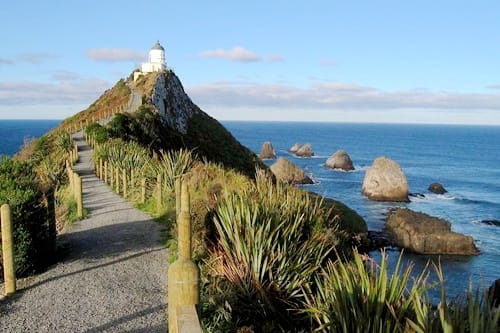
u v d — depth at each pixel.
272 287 6.50
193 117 58.38
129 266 8.30
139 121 34.59
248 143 174.25
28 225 7.73
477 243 29.88
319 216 8.27
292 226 7.18
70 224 11.88
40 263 8.11
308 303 5.75
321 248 7.23
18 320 5.99
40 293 6.94
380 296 4.66
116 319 6.04
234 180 12.36
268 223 6.78
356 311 4.63
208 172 13.88
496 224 37.62
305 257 6.86
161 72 60.78
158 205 13.10
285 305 6.42
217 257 7.01
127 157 19.78
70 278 7.63
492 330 3.50
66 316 6.12
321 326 4.68
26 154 33.81
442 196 52.91
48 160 25.89
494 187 62.25
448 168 90.50
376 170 48.47
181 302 3.52
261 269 6.63
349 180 62.28
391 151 138.50
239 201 7.56
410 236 26.42
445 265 24.23
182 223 3.99
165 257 8.84
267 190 8.70
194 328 3.17
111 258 8.77
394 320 4.41
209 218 8.06
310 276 6.82
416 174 78.31
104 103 55.06
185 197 4.02
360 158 110.56
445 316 3.57
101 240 10.11
